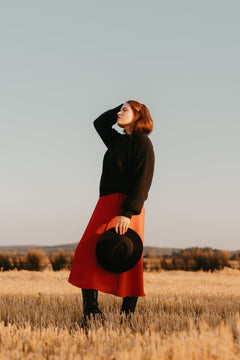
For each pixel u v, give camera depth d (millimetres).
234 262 32156
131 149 3785
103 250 3621
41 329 3471
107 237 3623
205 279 14070
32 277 14141
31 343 2756
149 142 3820
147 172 3697
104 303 5168
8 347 2717
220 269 26078
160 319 3717
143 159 3721
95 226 3758
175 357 2211
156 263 28875
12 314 4461
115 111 4184
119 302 5320
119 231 3590
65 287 8398
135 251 3695
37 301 5551
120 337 2836
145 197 3695
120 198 3760
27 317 4312
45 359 2414
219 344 2344
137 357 2227
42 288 8047
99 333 3029
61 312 4637
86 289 3777
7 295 6305
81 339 2877
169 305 5113
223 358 2238
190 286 9789
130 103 4027
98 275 3680
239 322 2996
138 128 3943
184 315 4191
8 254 27625
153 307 4918
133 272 3736
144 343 2533
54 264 26781
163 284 11039
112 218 3717
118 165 3793
